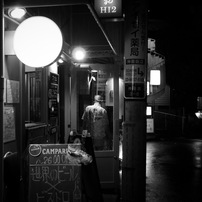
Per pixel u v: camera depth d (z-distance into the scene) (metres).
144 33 3.96
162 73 21.61
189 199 7.13
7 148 4.51
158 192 7.72
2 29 3.66
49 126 6.47
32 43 4.03
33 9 5.23
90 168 4.77
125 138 4.00
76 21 7.65
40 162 4.28
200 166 11.34
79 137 5.81
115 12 3.94
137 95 3.98
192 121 24.42
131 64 3.98
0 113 3.64
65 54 6.14
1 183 3.66
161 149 16.11
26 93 6.49
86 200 4.86
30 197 4.25
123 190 4.03
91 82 7.59
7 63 4.61
